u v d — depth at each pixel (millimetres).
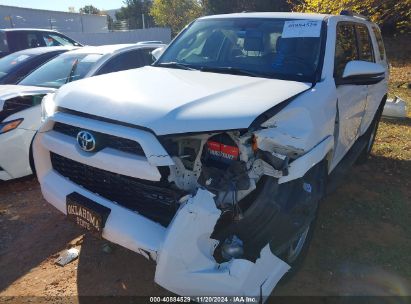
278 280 2541
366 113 4738
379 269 3215
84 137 2559
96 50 6250
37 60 6730
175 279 2232
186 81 3047
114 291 2969
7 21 26125
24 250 3520
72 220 2820
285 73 3365
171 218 2420
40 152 3037
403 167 5508
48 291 2971
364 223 3934
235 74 3451
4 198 4625
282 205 2506
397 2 11062
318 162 2785
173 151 2338
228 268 2264
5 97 4699
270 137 2402
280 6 23359
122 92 2748
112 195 2680
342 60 3820
